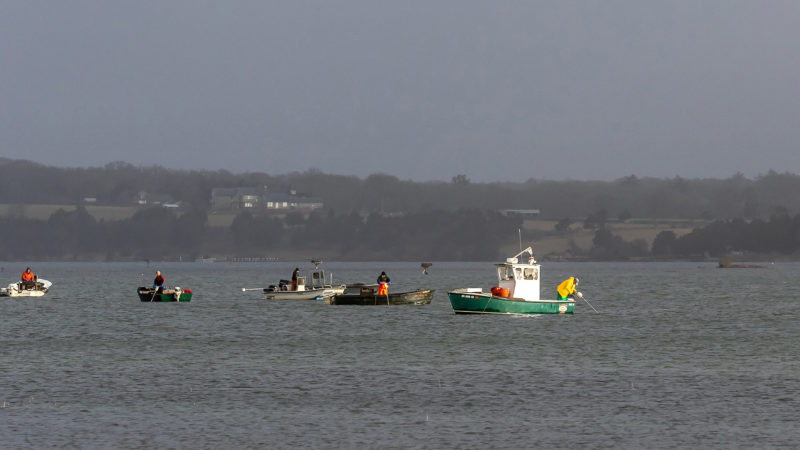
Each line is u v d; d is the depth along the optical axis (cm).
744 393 15575
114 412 14088
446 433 12762
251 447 12081
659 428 13000
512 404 14700
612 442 12294
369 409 14312
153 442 12294
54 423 13325
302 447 12075
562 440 12406
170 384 16600
